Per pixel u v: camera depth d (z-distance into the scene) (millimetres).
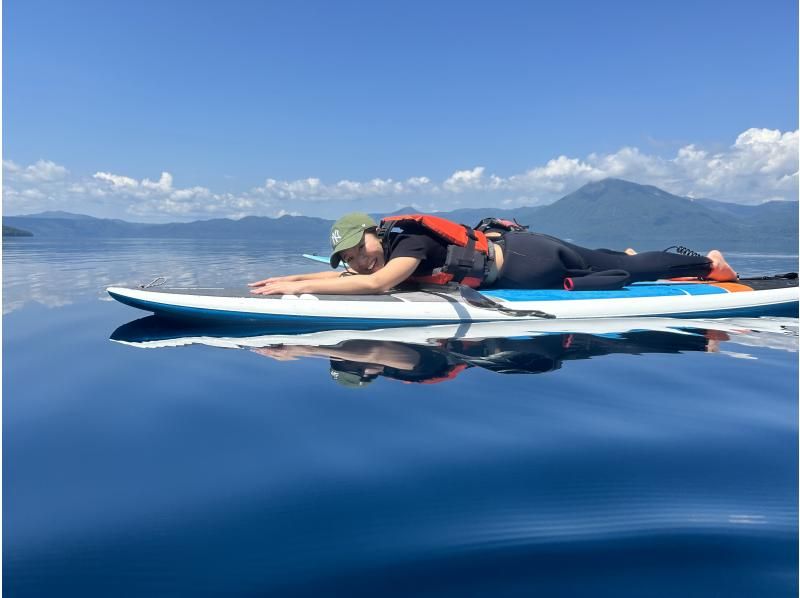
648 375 2221
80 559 984
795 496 1230
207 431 1622
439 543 1047
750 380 2172
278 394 1961
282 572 955
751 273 6887
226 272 7188
